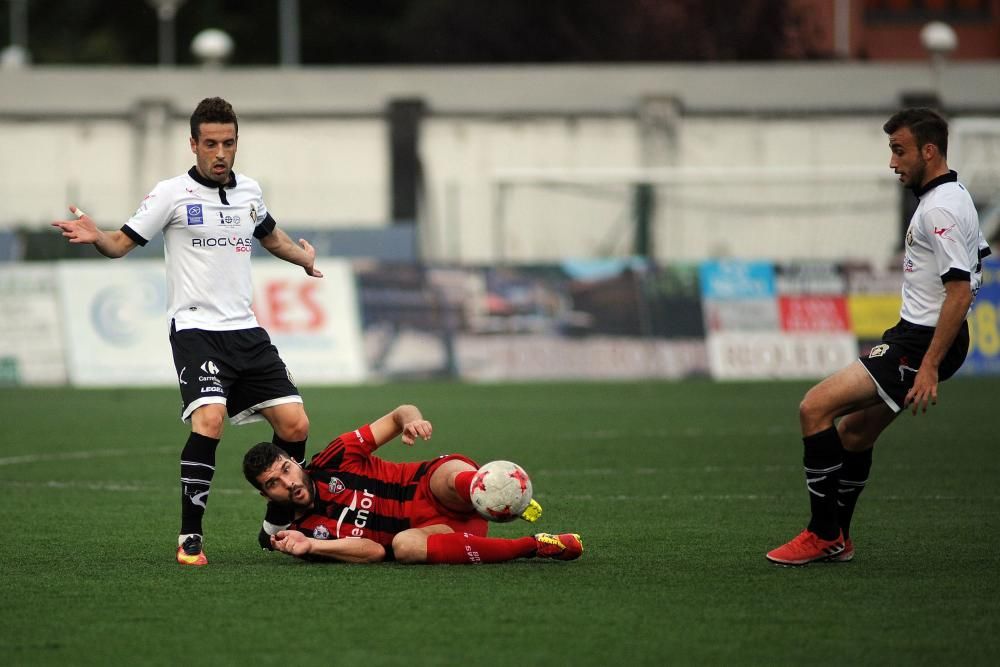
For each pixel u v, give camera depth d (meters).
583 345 76.44
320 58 155.50
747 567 24.69
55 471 40.25
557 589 22.55
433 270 76.62
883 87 101.44
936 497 34.25
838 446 24.44
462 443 46.94
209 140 25.39
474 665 17.88
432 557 24.44
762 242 99.38
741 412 57.50
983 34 143.75
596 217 99.19
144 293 75.00
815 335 76.88
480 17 146.88
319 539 24.86
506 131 99.75
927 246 24.11
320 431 50.94
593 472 39.44
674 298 77.31
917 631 19.67
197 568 24.67
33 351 74.56
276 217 97.31
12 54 124.25
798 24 138.75
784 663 18.00
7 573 24.27
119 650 18.70
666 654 18.41
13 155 99.69
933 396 23.42
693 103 101.38
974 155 95.69
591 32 144.00
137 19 158.25
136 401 64.56
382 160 99.44
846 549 25.27
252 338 26.12
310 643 19.00
